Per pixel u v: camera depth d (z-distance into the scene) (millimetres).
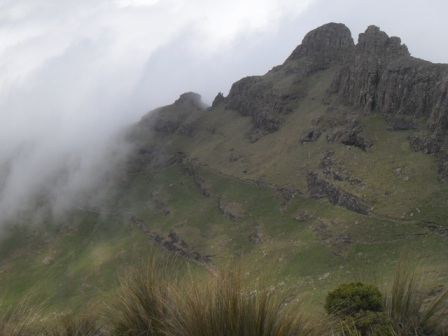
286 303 6281
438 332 8281
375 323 9344
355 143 169750
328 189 158000
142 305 7730
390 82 166500
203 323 6105
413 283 9273
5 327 7098
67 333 7746
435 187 126312
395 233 117000
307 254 127875
